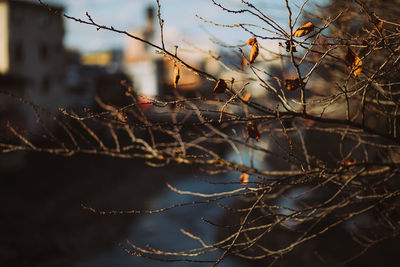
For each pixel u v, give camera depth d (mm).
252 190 2672
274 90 2459
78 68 45250
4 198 20453
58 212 19938
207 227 18453
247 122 3051
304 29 2285
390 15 3756
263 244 12078
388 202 3592
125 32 2113
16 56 34094
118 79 40000
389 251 10289
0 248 14930
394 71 2867
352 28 3584
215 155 3441
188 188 26125
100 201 22594
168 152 3459
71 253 15844
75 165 28156
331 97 2719
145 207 22703
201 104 3100
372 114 4340
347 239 11172
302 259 10805
